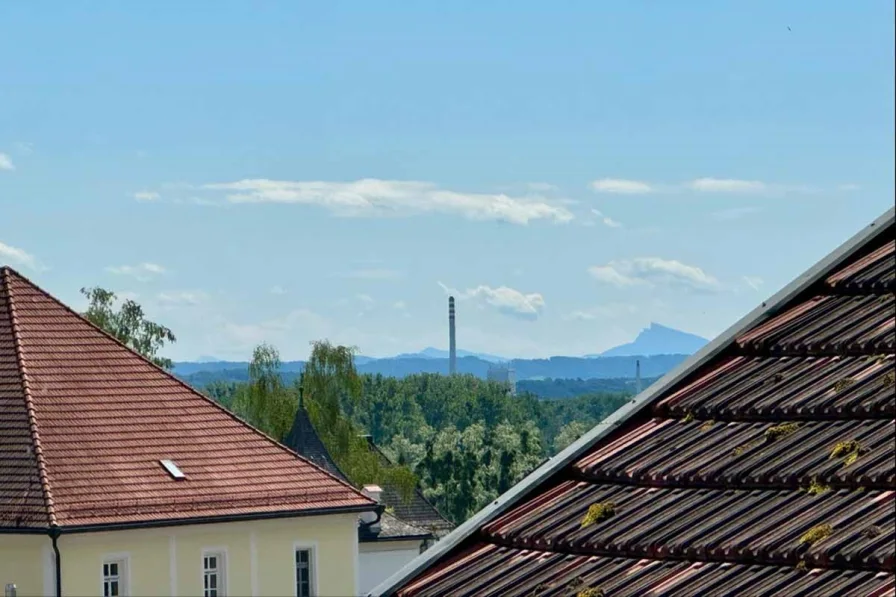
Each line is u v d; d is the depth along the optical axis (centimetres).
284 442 14325
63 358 9531
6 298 9762
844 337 2402
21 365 9344
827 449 2178
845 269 2594
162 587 8812
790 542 2027
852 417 2230
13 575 8506
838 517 2030
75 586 8444
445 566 2438
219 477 9325
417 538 13050
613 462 2431
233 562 9156
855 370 2325
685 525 2180
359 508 9688
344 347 14925
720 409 2403
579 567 2238
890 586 1873
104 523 8556
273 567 9356
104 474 8900
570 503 2408
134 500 8825
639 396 2555
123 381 9594
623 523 2264
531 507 2462
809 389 2327
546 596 2191
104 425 9225
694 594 2017
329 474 9781
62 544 8400
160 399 9606
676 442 2400
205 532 9062
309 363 14850
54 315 9794
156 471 9112
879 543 1942
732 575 2036
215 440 9556
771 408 2328
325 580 9544
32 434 8906
